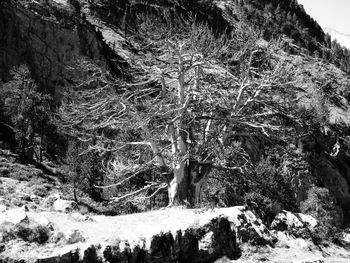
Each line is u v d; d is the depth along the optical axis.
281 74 26.59
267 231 21.42
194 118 25.59
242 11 154.00
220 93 27.48
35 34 60.91
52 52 61.41
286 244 21.52
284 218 24.95
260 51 28.28
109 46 73.44
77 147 37.06
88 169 34.81
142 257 15.72
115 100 26.45
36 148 45.75
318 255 21.66
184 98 27.06
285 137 27.52
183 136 26.19
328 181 76.25
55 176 40.91
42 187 33.41
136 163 29.66
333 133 85.06
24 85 48.91
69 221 17.53
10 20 58.84
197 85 27.19
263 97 27.22
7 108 46.72
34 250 14.32
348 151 87.94
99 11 90.31
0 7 58.47
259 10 175.88
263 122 27.11
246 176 27.33
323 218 41.12
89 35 67.38
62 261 13.92
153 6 98.44
